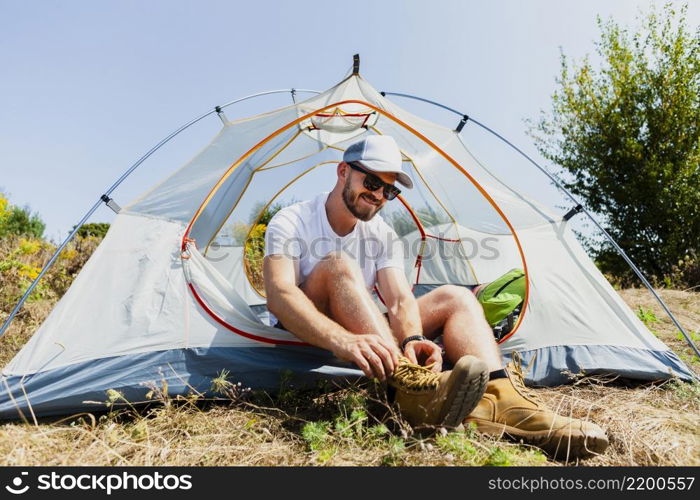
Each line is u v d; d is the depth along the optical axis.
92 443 1.47
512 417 1.48
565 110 8.43
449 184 2.96
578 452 1.41
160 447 1.49
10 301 3.61
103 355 1.88
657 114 7.61
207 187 2.34
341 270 1.70
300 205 2.03
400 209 3.50
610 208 8.07
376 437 1.48
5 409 1.69
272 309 1.73
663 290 5.08
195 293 2.04
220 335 1.98
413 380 1.47
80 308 1.98
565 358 2.26
